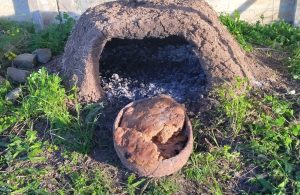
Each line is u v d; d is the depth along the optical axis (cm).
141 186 71
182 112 75
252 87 85
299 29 114
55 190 72
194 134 79
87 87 85
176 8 83
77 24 91
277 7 125
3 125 84
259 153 75
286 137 75
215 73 82
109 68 99
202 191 71
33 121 84
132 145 70
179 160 70
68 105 85
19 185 74
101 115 83
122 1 91
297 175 71
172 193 71
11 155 78
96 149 79
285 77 91
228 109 78
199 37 80
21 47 108
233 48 84
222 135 78
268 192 70
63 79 89
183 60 99
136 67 99
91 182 73
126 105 78
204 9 87
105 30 81
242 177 73
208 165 74
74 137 80
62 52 107
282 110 80
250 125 78
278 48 105
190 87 90
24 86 90
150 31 81
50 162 77
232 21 114
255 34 110
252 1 124
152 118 73
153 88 91
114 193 71
